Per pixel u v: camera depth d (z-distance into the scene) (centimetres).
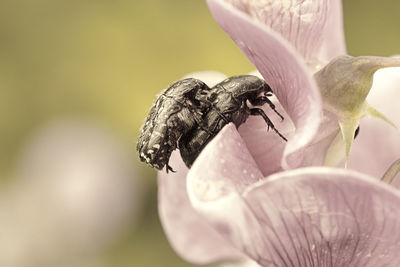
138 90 46
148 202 42
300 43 15
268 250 14
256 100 15
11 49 47
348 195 14
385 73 18
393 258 14
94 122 45
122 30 46
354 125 15
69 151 42
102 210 41
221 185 14
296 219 14
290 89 15
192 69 46
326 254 14
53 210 40
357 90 15
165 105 15
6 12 47
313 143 15
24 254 39
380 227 14
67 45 47
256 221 14
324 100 15
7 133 45
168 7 46
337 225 14
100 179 41
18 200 41
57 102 46
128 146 44
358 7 43
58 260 40
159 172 18
